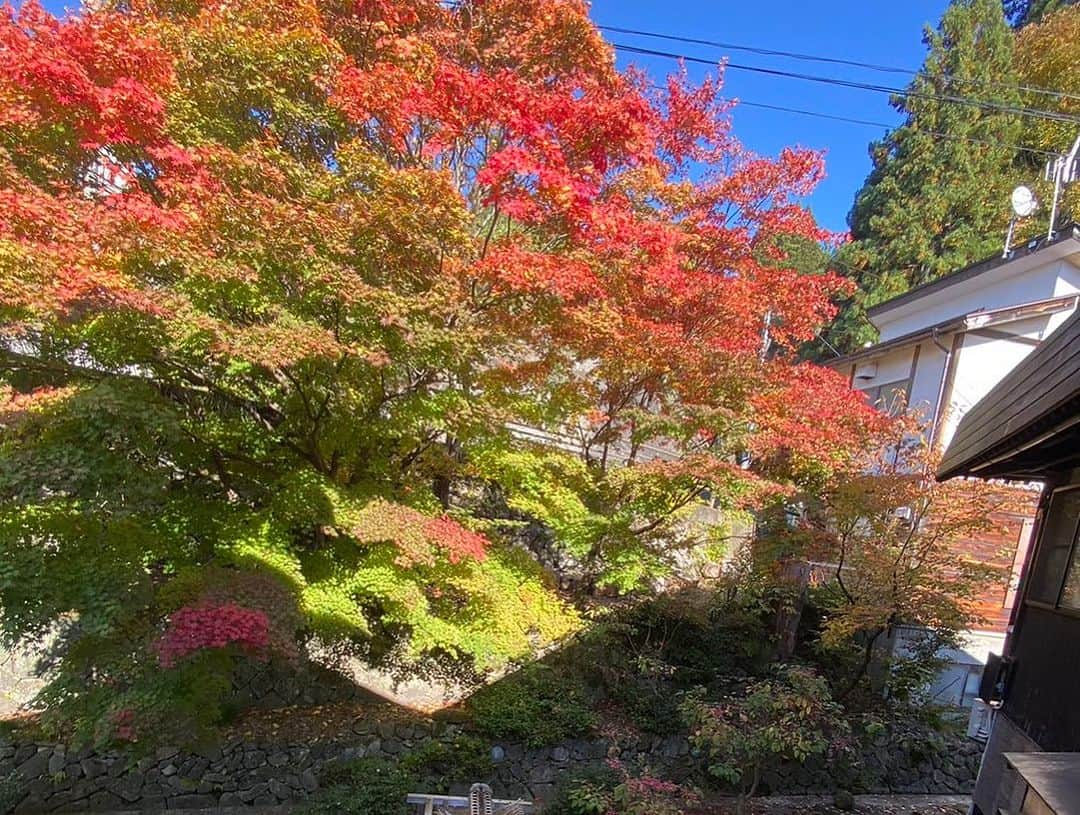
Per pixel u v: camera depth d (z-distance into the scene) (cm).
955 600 677
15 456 398
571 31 606
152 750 532
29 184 411
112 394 420
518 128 479
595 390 698
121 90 416
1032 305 904
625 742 653
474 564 600
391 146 565
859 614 669
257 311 463
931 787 700
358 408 557
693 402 683
